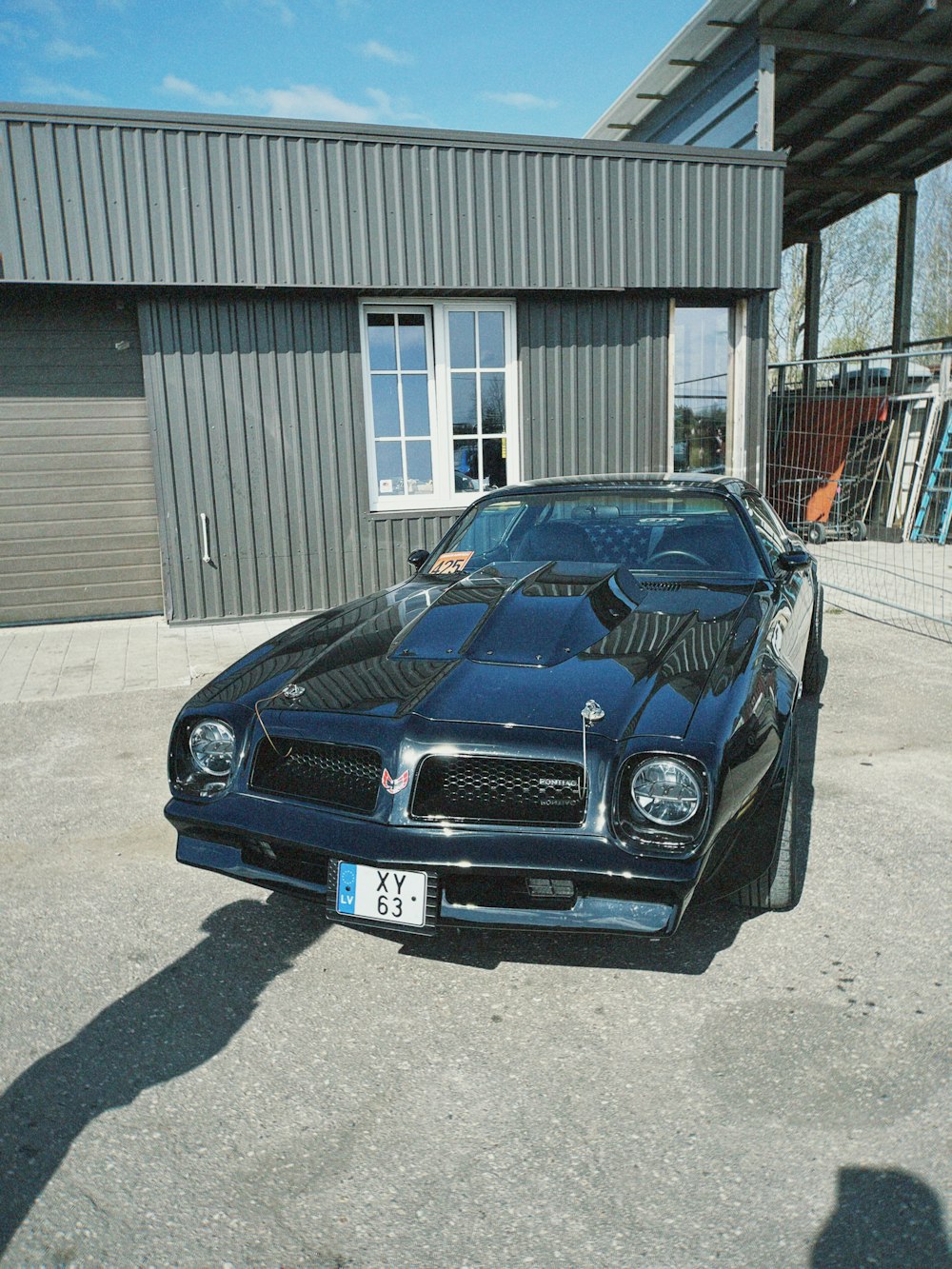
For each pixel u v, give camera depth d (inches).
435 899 92.7
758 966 105.4
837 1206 71.1
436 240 295.9
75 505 303.7
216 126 271.4
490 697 100.0
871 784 159.3
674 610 125.5
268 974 107.2
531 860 89.7
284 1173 76.5
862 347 986.1
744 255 329.4
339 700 104.3
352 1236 69.9
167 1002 101.7
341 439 307.3
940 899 119.1
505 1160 77.5
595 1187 74.2
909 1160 75.4
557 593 126.5
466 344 318.0
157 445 292.4
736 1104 83.2
